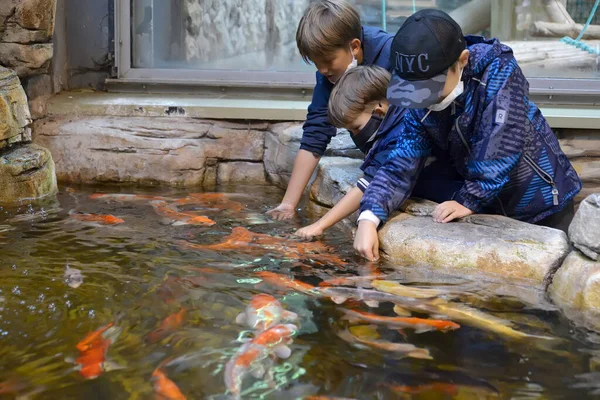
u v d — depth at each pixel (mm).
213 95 4074
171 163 3705
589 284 1897
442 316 1814
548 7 4121
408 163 2463
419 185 2734
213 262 2262
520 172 2508
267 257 2338
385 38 2738
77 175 3727
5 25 3518
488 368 1521
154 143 3709
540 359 1567
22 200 3189
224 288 2006
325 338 1663
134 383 1433
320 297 1944
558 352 1604
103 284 2025
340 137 3604
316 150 3012
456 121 2354
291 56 4262
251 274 2145
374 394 1403
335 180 3070
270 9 4199
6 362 1527
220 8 4191
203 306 1861
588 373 1498
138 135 3721
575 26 4125
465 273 2178
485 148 2316
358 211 2787
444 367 1522
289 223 2848
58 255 2312
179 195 3430
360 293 1981
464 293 1999
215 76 4152
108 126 3725
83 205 3109
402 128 2508
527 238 2203
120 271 2150
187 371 1484
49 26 3670
